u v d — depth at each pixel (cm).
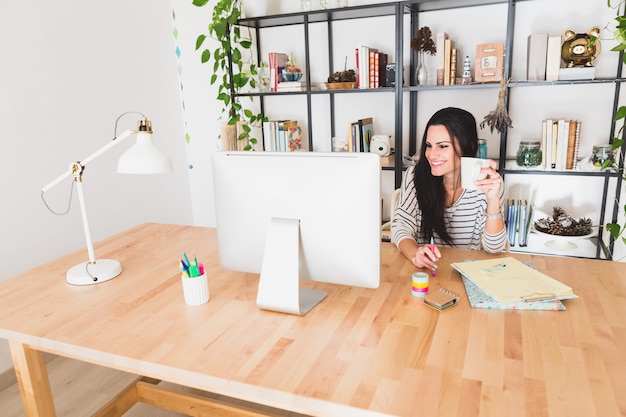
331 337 119
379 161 121
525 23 279
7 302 147
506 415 88
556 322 122
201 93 376
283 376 103
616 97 263
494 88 290
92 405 226
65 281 162
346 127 341
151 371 111
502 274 147
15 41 251
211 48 362
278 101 359
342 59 331
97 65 301
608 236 279
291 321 129
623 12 256
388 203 335
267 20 324
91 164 302
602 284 143
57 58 275
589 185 283
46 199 274
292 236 131
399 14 274
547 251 272
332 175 125
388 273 158
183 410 185
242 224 141
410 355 110
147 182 350
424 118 315
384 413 90
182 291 151
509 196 302
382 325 124
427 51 279
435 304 131
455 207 197
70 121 286
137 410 220
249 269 146
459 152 187
